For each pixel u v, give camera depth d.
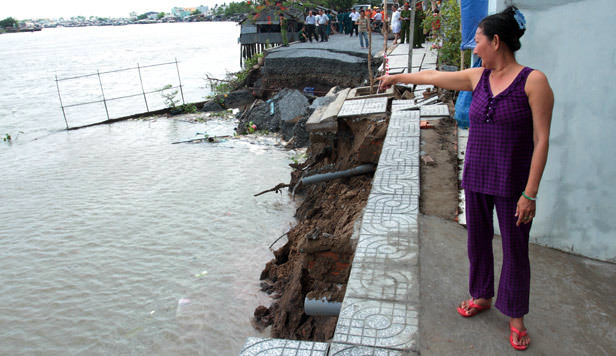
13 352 6.07
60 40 108.19
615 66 3.21
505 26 2.37
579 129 3.46
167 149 15.22
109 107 23.78
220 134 16.92
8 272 7.97
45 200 11.23
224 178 12.13
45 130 19.14
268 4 28.94
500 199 2.60
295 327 5.55
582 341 2.82
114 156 14.73
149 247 8.62
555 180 3.67
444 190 4.96
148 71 38.22
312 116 9.09
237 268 7.73
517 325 2.75
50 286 7.51
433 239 3.93
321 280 4.92
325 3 33.38
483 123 2.56
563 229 3.74
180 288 7.24
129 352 5.94
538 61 3.50
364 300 3.12
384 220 4.13
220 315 6.50
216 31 113.69
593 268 3.54
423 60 15.65
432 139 6.67
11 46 91.31
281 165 12.98
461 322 2.97
